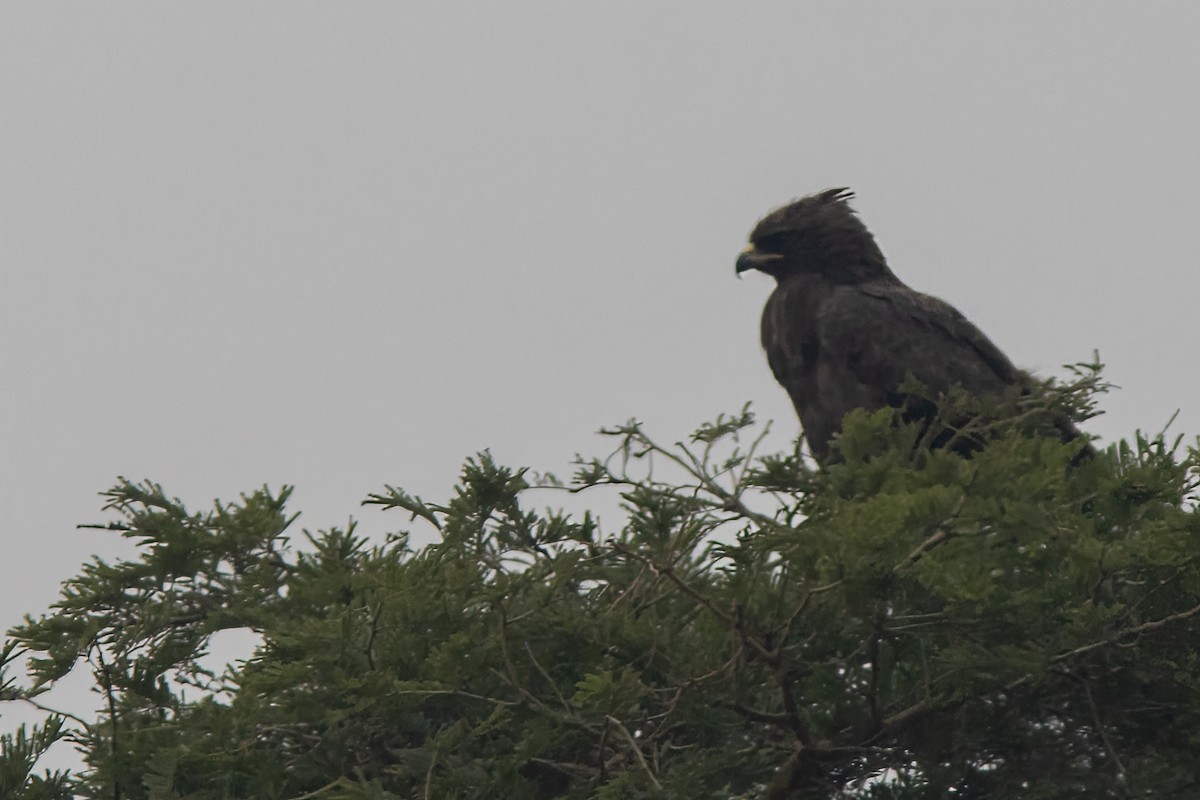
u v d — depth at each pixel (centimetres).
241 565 1385
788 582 1048
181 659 1353
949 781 1185
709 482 1169
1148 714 1161
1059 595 1068
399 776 1098
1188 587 1059
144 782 1117
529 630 1116
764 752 1186
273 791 1120
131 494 1387
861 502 1034
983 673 1070
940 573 962
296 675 1054
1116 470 1117
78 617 1348
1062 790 1166
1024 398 1406
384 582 1108
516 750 1070
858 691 1142
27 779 1301
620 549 1128
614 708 1008
